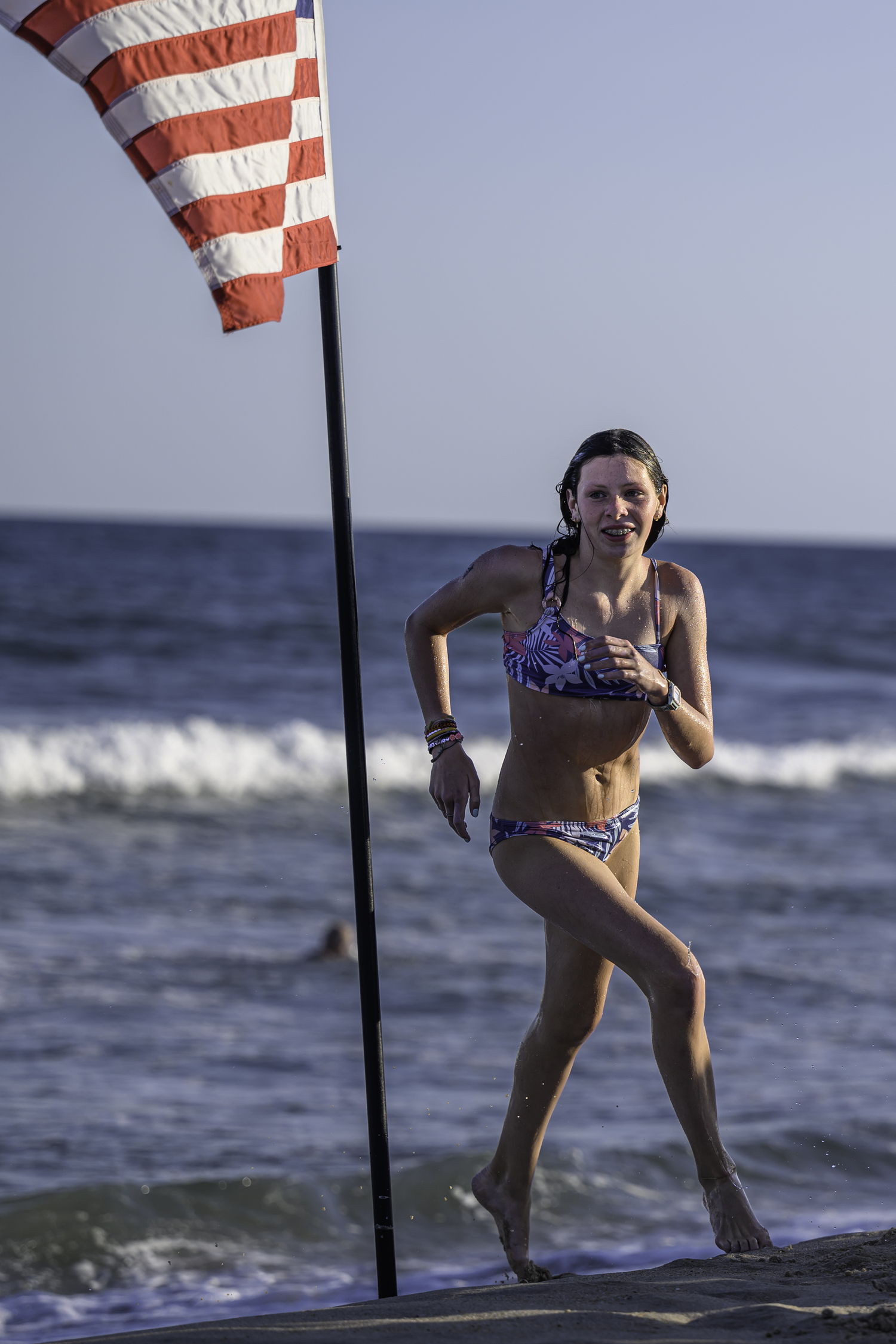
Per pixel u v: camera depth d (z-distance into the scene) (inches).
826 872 2039.9
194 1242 767.7
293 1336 374.0
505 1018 1234.6
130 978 1315.2
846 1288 422.3
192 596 5944.9
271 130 504.7
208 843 2064.5
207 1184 831.7
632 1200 847.7
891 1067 1107.9
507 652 500.1
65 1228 767.1
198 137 494.6
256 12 503.5
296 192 510.9
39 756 2495.1
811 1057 1131.3
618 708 484.4
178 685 3641.7
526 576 495.8
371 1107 504.4
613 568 486.3
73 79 490.9
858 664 5570.9
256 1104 994.7
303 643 4574.3
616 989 1365.7
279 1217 804.0
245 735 2802.7
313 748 2765.7
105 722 3014.3
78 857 1905.8
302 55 516.4
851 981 1389.0
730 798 2763.3
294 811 2354.8
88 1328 653.3
